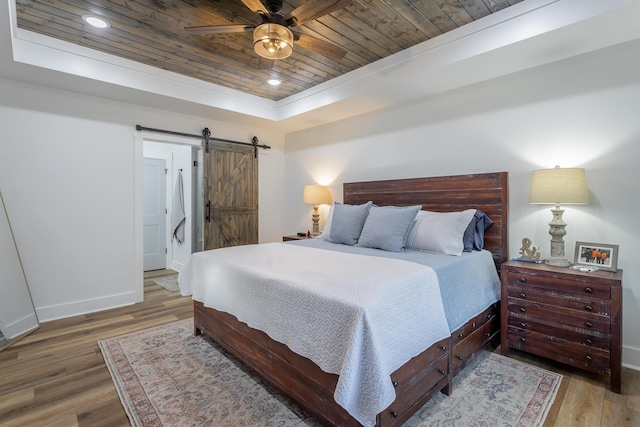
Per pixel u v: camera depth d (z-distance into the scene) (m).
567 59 2.53
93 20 2.46
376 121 3.92
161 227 5.72
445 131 3.27
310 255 2.48
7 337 2.61
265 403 1.83
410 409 1.59
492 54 2.43
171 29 2.59
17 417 1.72
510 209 2.84
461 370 2.18
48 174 3.17
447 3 2.21
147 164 5.56
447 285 2.04
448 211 3.14
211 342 2.64
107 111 3.53
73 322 3.10
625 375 2.14
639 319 2.23
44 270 3.14
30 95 3.07
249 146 4.86
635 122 2.25
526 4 2.20
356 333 1.34
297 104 4.10
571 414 1.74
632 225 2.26
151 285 4.53
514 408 1.78
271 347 1.90
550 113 2.62
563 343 2.15
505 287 2.41
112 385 2.02
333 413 1.52
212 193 4.46
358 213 3.23
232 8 2.31
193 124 4.26
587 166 2.44
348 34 2.63
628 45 2.27
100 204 3.48
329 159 4.55
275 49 2.13
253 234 4.93
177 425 1.65
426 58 2.76
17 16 2.39
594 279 2.02
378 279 1.70
